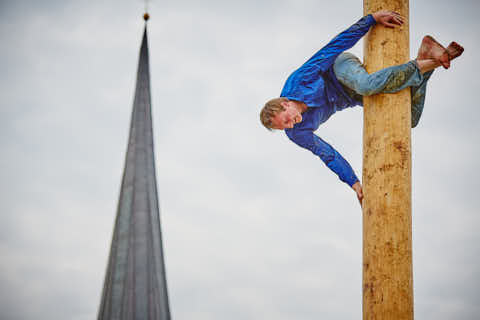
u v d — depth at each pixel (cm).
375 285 834
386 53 870
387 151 850
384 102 860
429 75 888
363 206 865
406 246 836
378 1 895
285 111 962
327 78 953
